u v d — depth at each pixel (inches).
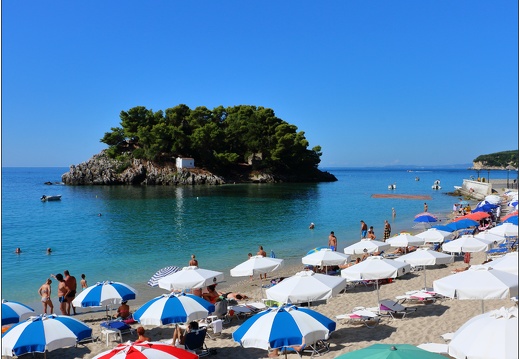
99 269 1067.9
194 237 1525.6
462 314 570.6
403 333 517.3
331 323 414.3
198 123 5359.3
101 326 568.4
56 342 421.7
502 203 2034.9
